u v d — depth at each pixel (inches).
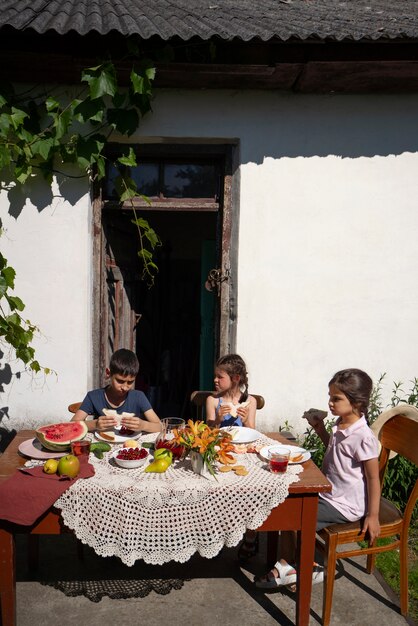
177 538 93.4
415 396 168.9
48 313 165.3
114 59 146.5
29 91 158.2
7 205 161.8
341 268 170.2
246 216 167.5
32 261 163.9
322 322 170.9
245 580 122.8
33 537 122.9
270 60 147.9
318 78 154.9
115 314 186.9
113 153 171.6
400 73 151.6
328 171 168.2
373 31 144.3
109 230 179.3
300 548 102.2
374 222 170.1
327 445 123.0
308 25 157.0
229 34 139.9
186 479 98.5
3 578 99.5
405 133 168.6
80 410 129.7
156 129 164.6
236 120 165.8
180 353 285.9
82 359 166.4
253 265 168.7
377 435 124.0
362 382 110.7
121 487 94.6
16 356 160.7
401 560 113.0
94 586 119.0
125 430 120.7
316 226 169.2
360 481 110.9
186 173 177.3
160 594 116.8
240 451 112.3
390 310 171.9
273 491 96.0
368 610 113.5
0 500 93.4
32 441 114.3
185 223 285.1
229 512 94.7
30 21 141.6
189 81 157.6
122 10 166.1
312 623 109.0
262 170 167.3
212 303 206.1
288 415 171.9
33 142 151.6
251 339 169.9
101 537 92.9
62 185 161.9
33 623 106.6
